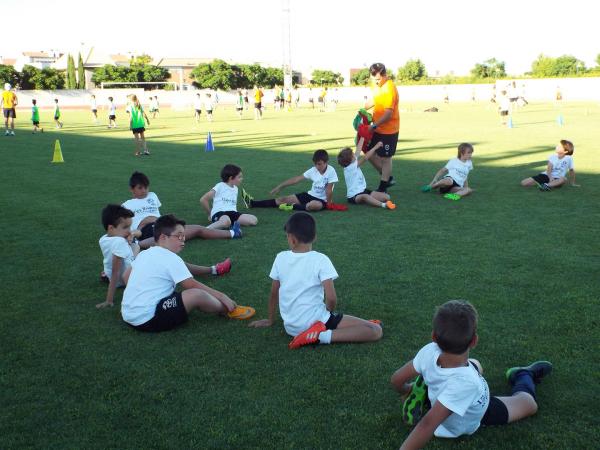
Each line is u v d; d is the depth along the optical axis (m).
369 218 6.99
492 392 2.92
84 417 2.80
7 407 2.89
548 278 4.63
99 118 33.94
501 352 3.36
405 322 3.83
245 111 41.66
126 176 10.73
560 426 2.64
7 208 7.91
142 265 3.82
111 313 4.16
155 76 65.50
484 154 12.92
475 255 5.31
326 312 3.58
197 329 3.83
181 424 2.72
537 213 7.02
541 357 3.29
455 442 2.54
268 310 3.98
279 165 11.83
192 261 5.34
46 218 7.27
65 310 4.22
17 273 5.10
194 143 16.95
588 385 2.99
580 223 6.45
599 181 9.15
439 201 7.93
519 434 2.59
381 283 4.61
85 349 3.55
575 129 19.08
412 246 5.67
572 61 59.00
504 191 8.52
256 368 3.25
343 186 9.52
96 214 7.50
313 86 69.25
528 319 3.83
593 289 4.36
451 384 2.35
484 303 4.12
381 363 3.27
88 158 13.49
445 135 17.92
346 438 2.59
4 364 3.37
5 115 20.25
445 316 2.34
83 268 5.25
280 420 2.73
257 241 6.05
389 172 8.82
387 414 2.77
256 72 65.38
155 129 23.42
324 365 3.27
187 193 8.97
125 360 3.39
